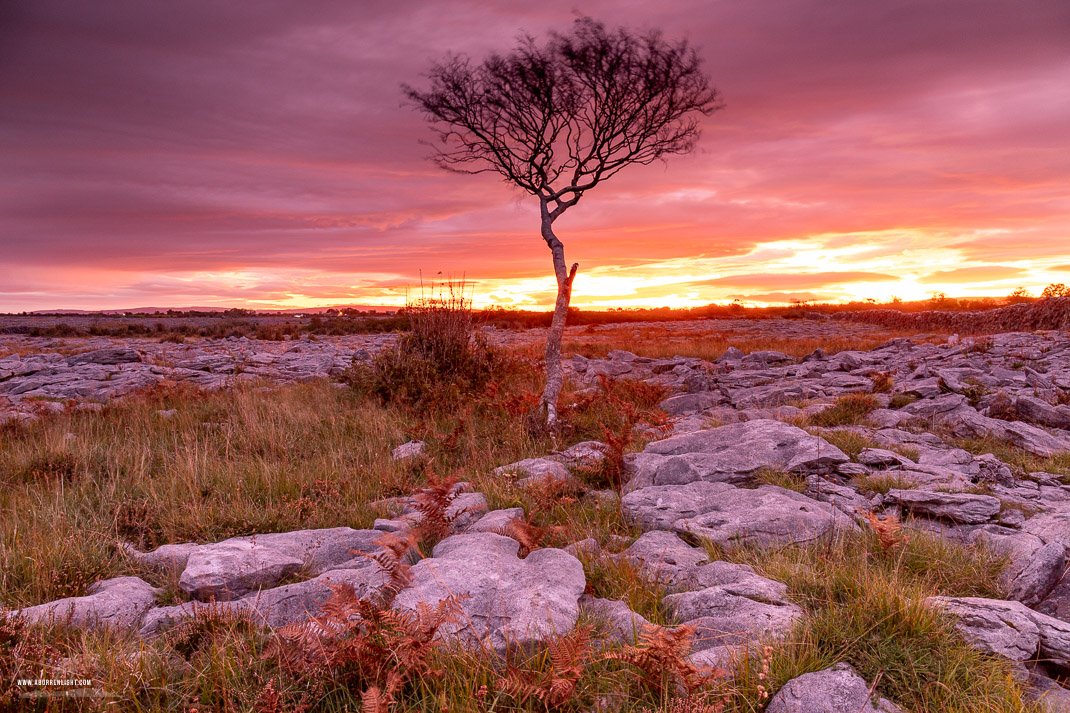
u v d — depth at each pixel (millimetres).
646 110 9102
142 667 3088
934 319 31391
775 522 4805
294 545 4719
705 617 3514
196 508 5500
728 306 54688
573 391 12195
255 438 8094
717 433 7320
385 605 3564
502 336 31109
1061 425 8375
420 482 6637
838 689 2729
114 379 14414
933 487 5848
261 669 3127
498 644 3174
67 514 5477
